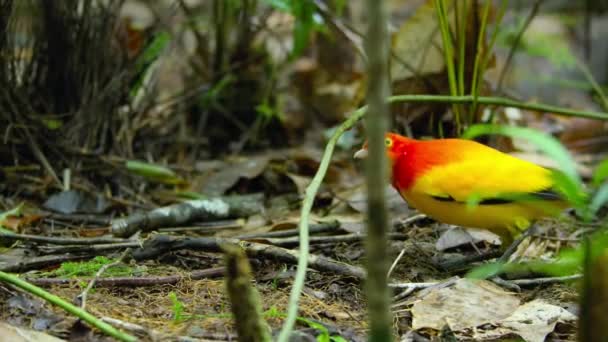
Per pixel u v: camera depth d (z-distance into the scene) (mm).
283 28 14953
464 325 6836
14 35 10328
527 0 19844
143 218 9164
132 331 6293
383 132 4414
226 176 11148
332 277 7746
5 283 6922
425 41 11055
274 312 6785
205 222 9695
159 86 13555
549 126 13773
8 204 9961
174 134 12602
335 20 11266
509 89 14844
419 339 6551
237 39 13148
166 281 7449
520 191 7633
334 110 13961
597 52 18578
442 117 11133
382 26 4277
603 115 8953
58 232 9312
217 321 6664
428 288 7520
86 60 10836
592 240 5391
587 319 5227
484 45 10508
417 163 7957
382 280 4629
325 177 11492
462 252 9008
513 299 7238
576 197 5590
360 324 6887
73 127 10789
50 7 10562
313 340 6219
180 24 13922
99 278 7301
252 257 7922
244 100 13297
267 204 10641
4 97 10273
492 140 10359
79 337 6270
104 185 10688
